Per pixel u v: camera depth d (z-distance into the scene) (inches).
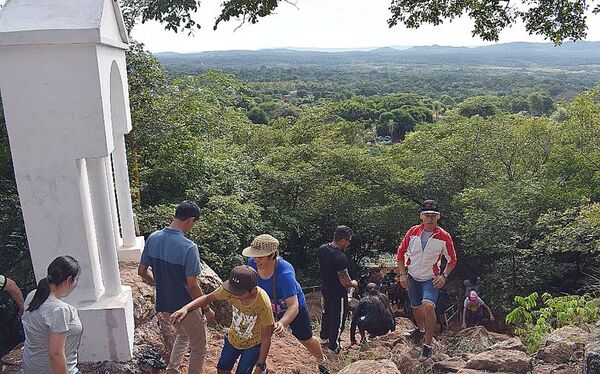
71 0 172.1
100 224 183.2
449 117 770.8
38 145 169.5
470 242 528.7
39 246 175.6
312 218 651.5
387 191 666.2
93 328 181.5
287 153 693.9
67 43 163.0
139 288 225.0
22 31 159.9
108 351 184.1
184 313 150.9
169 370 180.4
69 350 131.3
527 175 633.0
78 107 168.7
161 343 208.5
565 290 526.3
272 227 549.0
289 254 661.9
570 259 541.0
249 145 788.0
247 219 455.2
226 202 435.2
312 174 642.2
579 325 227.6
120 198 256.7
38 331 126.2
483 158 631.8
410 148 729.0
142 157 444.5
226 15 298.5
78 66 166.7
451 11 338.3
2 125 324.2
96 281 185.9
